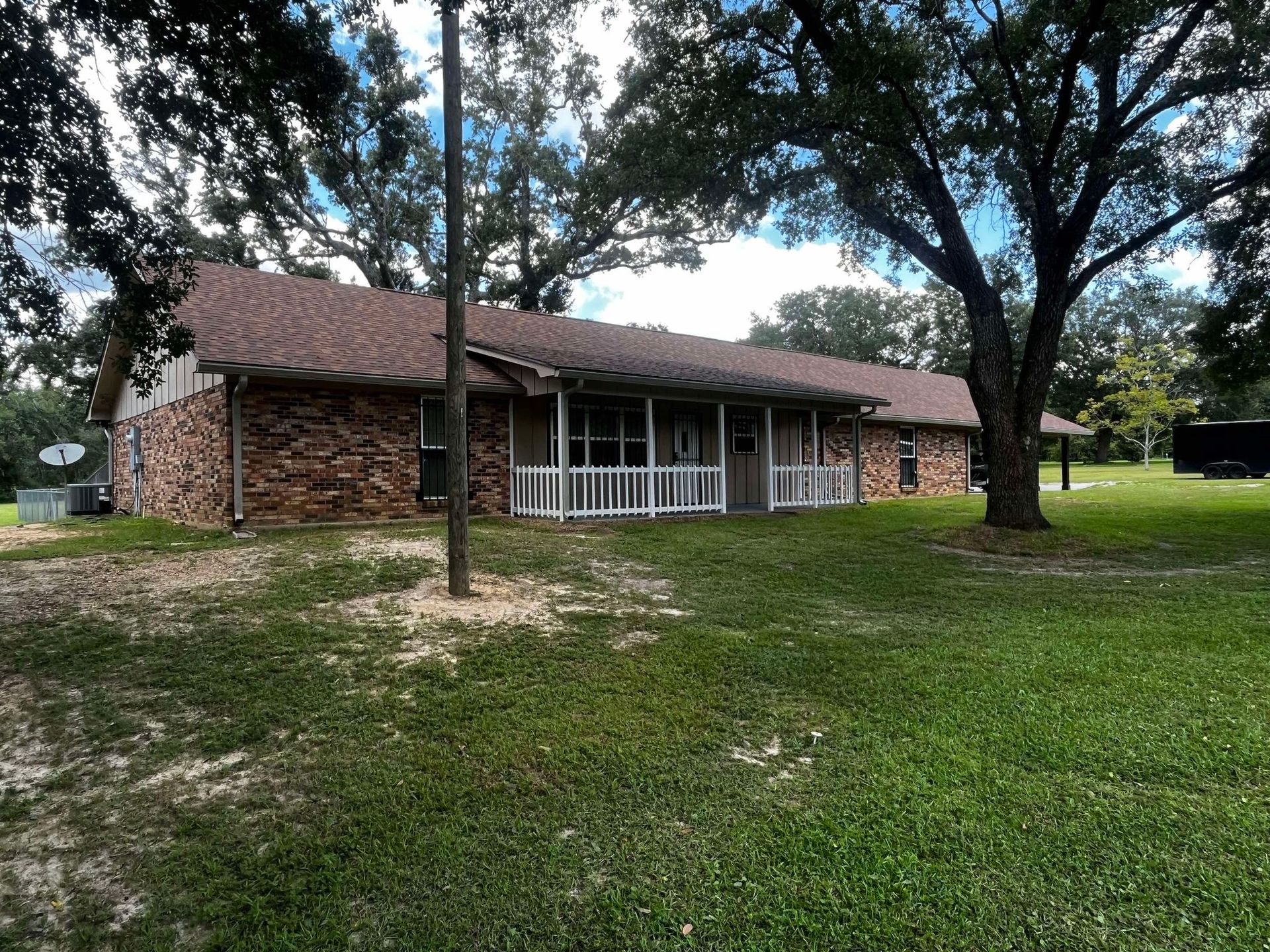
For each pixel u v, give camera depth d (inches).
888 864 102.7
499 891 97.3
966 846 107.3
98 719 152.6
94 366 954.1
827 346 2194.9
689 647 206.1
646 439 544.4
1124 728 150.6
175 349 288.7
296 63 265.9
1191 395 1930.4
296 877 100.3
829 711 161.0
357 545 348.2
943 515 582.2
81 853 106.3
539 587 278.8
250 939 88.2
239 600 244.7
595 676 181.6
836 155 396.5
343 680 174.2
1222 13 347.3
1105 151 400.5
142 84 262.8
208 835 110.4
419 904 94.7
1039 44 394.0
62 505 692.1
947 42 388.5
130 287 273.1
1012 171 411.5
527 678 178.9
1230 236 459.5
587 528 435.5
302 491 426.6
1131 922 90.4
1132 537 441.1
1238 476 1157.7
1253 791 123.5
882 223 467.5
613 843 109.0
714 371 588.7
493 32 255.1
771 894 96.5
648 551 366.9
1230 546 426.0
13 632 210.7
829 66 363.9
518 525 447.8
